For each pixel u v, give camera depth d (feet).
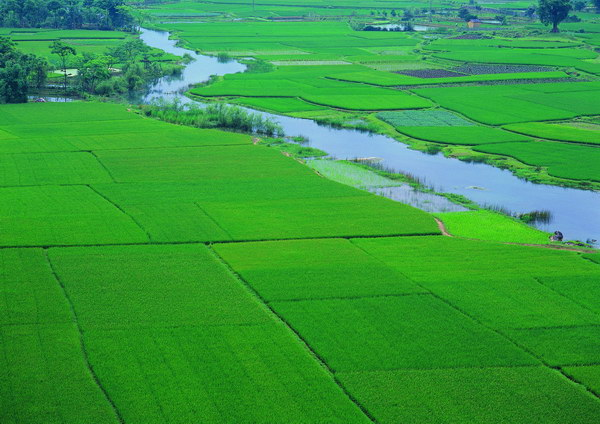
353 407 142.72
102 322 174.09
